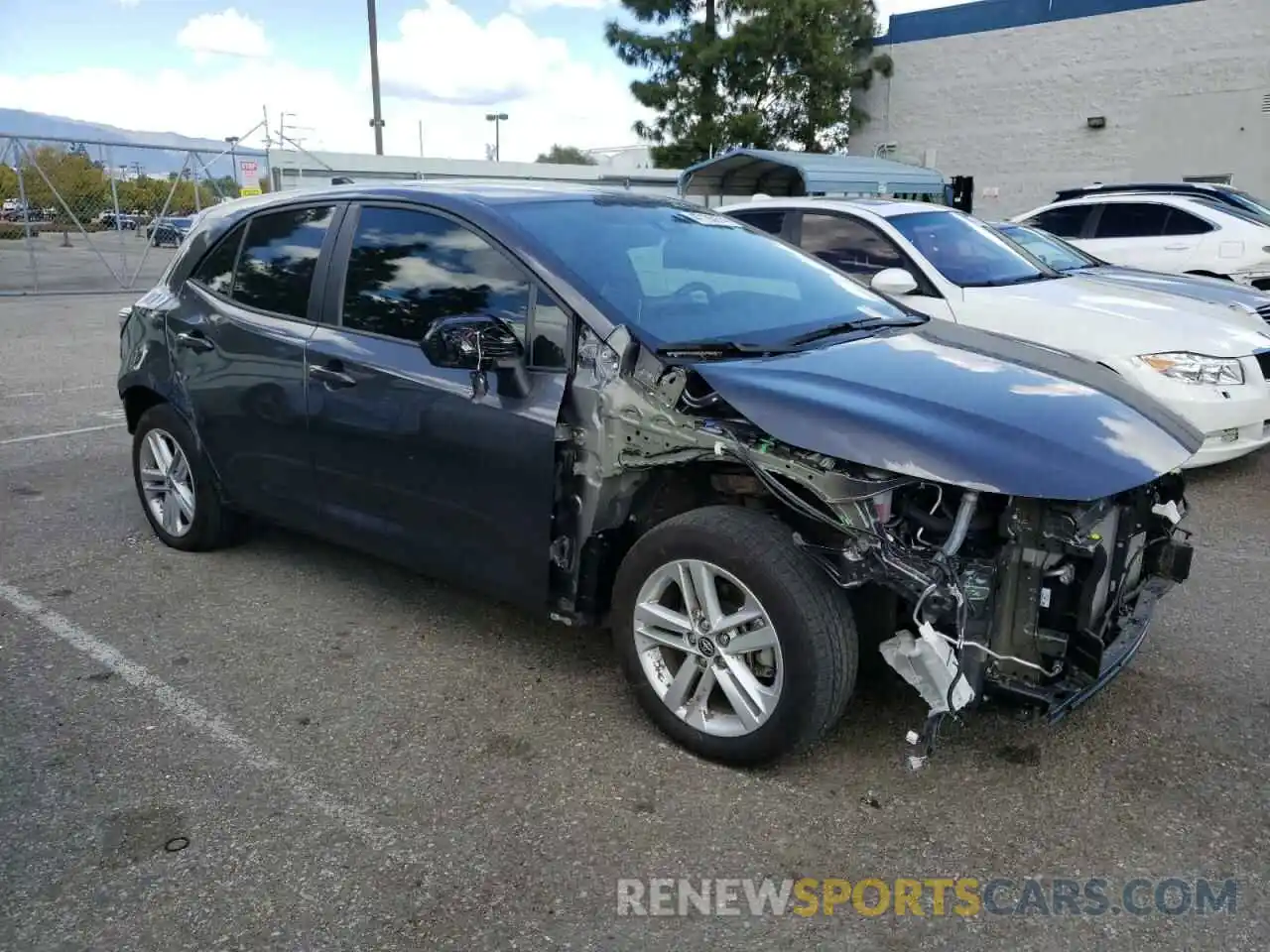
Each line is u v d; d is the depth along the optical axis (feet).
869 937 8.05
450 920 8.21
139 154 65.41
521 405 10.99
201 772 10.28
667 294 11.68
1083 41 71.26
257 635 13.48
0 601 14.53
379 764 10.44
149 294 16.65
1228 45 65.62
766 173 58.44
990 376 10.69
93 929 8.06
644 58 83.97
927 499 9.53
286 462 13.88
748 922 8.20
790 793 9.88
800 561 9.54
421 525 12.30
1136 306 20.95
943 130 79.36
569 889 8.59
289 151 70.64
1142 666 12.57
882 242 22.84
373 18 72.43
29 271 69.87
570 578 11.14
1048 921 8.21
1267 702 11.70
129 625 13.76
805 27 79.77
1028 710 9.29
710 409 10.22
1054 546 9.04
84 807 9.65
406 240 12.66
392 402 12.15
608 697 11.81
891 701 11.49
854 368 10.58
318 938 8.00
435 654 12.92
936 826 9.40
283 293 13.99
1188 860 8.95
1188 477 21.53
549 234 11.78
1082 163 73.00
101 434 24.84
